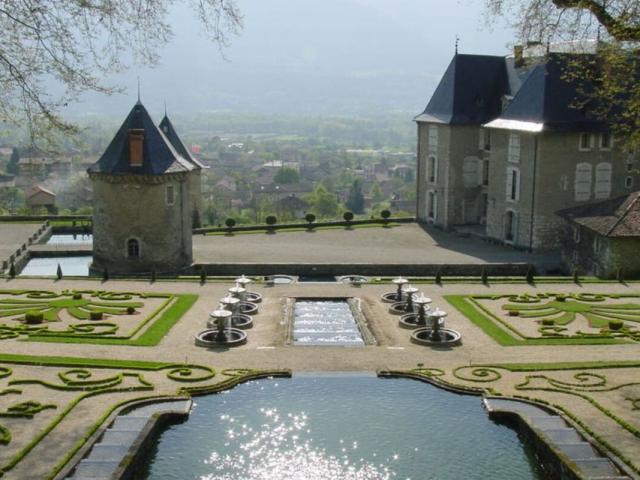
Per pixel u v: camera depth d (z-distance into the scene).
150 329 42.16
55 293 50.44
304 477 25.66
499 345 40.12
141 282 55.19
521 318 45.66
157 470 26.34
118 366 35.41
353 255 67.12
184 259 62.62
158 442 28.56
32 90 25.88
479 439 28.98
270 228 83.44
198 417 30.75
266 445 28.22
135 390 32.59
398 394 33.28
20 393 31.77
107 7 26.36
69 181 153.75
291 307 48.00
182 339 40.62
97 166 60.50
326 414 31.06
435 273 61.88
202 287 53.75
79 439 27.11
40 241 78.69
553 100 68.06
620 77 34.88
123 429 28.23
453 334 41.38
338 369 36.19
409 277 60.38
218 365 36.38
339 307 49.09
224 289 53.19
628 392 32.62
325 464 26.64
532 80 70.81
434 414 31.17
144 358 37.03
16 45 25.48
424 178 86.94
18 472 24.42
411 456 27.38
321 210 163.88
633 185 70.31
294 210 181.12
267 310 47.25
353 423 30.23
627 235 56.59
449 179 81.62
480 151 81.56
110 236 60.88
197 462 26.88
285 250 69.69
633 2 30.61
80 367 35.31
